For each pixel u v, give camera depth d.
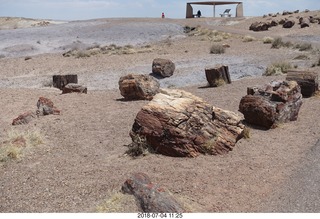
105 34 53.28
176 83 22.88
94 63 30.94
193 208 6.94
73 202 7.32
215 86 20.41
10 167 9.17
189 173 8.55
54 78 21.89
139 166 8.99
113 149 10.29
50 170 8.92
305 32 48.12
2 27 79.19
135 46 42.84
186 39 46.69
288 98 12.67
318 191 7.60
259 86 13.18
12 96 18.28
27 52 41.78
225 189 7.82
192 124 9.91
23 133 11.13
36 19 90.88
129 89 16.62
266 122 12.08
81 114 13.97
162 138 9.68
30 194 7.72
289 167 8.93
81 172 8.76
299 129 12.02
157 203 6.67
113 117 13.44
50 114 13.92
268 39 39.47
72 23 69.25
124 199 7.05
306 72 16.69
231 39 43.69
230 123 10.68
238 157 9.65
